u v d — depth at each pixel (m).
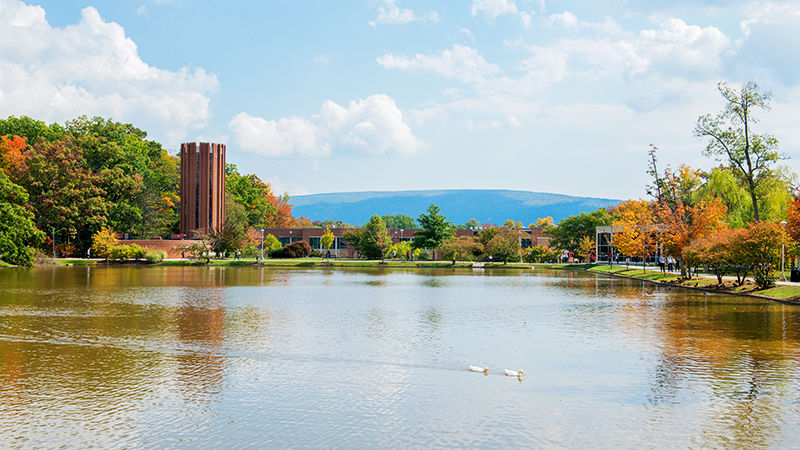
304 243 113.81
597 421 11.77
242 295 36.25
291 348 18.61
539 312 28.11
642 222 63.19
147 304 30.67
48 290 39.03
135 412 12.20
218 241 95.06
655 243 61.75
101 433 10.98
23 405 12.61
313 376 15.12
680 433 11.13
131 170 107.19
